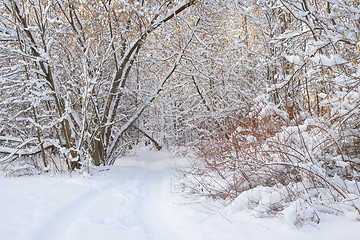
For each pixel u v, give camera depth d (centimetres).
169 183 684
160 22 923
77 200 496
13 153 757
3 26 788
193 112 1381
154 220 424
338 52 485
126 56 873
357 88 437
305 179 387
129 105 1225
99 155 849
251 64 1116
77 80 796
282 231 307
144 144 2127
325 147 449
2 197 471
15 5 728
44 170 755
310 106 529
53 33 808
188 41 1039
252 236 306
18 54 755
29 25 749
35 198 477
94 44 834
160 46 1071
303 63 479
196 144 769
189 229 364
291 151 424
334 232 284
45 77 757
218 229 341
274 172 443
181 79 1384
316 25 536
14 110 944
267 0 768
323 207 339
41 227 350
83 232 352
